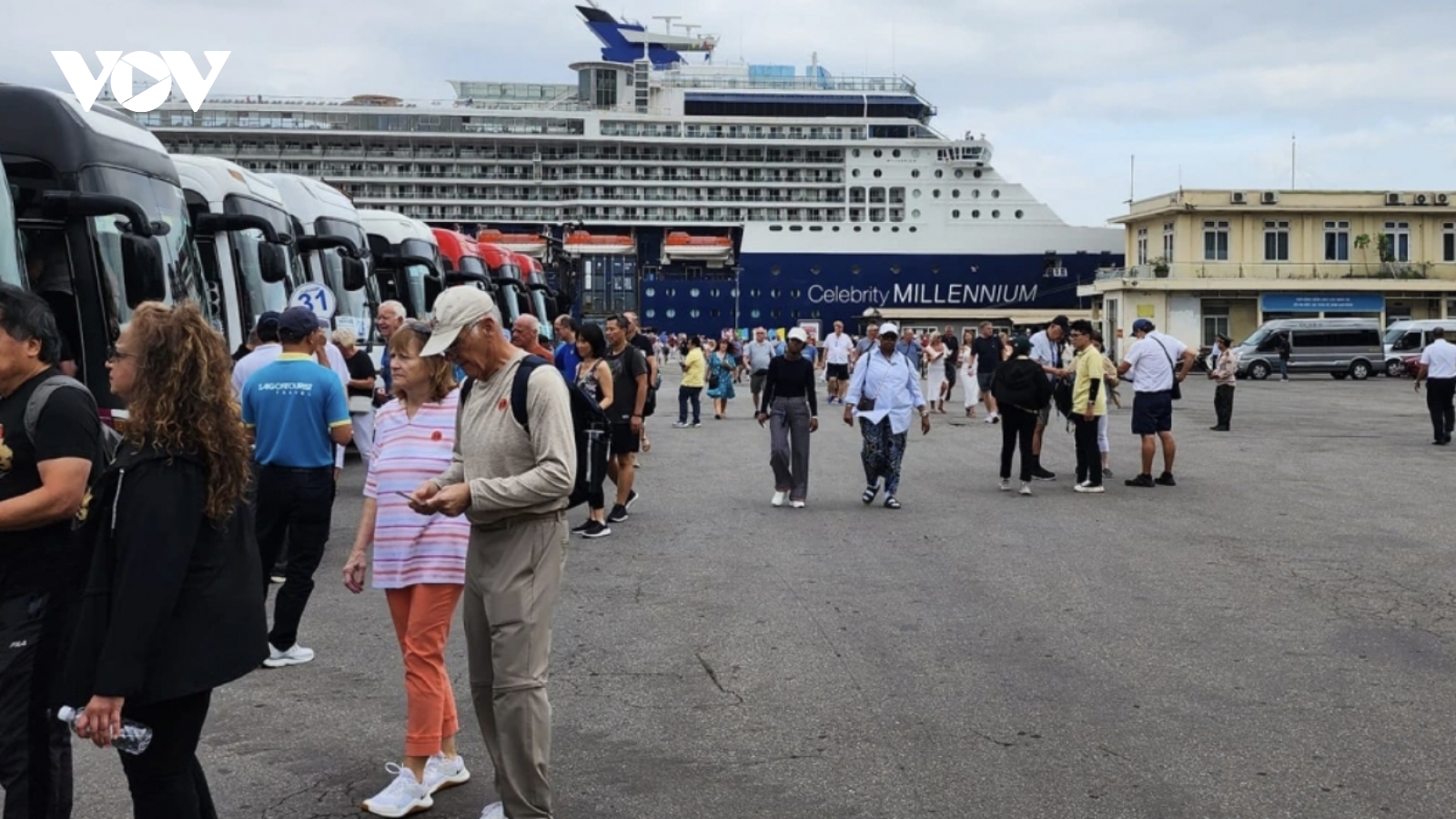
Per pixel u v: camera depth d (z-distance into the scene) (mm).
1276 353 48812
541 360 4699
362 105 73562
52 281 9242
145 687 3611
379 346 19344
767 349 27516
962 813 4762
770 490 14625
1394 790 4965
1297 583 9047
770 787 5055
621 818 4746
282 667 6922
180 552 3602
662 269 72938
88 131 9648
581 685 6520
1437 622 7852
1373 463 17328
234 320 13547
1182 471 16406
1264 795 4914
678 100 75250
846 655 7098
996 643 7344
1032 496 14008
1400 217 57125
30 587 4191
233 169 14477
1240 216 57031
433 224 73250
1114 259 71625
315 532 6988
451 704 5273
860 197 73250
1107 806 4812
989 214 72500
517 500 4438
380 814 4805
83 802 4973
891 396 12992
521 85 82750
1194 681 6539
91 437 4215
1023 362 14102
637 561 10078
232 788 5090
